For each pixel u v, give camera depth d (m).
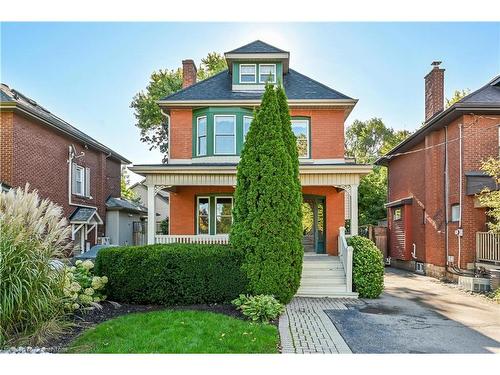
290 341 6.07
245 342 5.72
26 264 5.66
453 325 7.39
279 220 8.48
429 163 15.91
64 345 5.56
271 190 8.52
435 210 15.37
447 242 14.44
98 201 19.95
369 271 10.37
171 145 14.84
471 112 13.41
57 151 15.93
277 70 15.40
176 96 15.08
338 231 13.73
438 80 17.47
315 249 14.35
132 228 23.98
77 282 7.29
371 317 7.99
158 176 12.26
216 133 14.60
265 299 7.43
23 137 13.53
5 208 6.06
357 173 11.90
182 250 8.61
